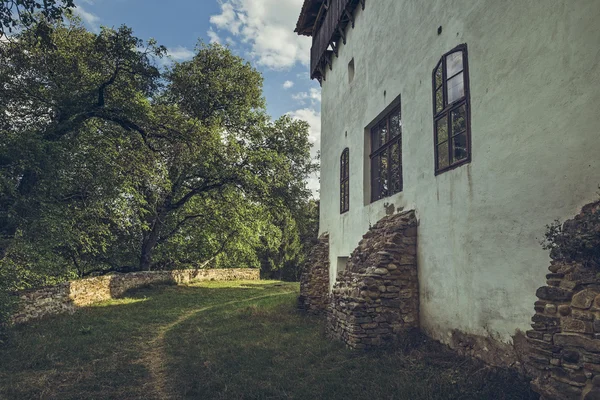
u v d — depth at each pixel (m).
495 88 5.16
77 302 13.05
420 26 7.42
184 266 29.17
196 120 16.69
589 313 3.39
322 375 5.39
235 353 6.71
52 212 10.26
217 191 21.97
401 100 8.12
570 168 3.96
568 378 3.52
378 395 4.52
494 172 5.11
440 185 6.45
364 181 10.11
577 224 3.74
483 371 4.82
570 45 4.02
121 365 6.39
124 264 23.50
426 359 5.64
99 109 12.83
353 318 6.68
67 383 5.55
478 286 5.36
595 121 3.72
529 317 4.42
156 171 15.55
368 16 10.25
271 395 4.79
